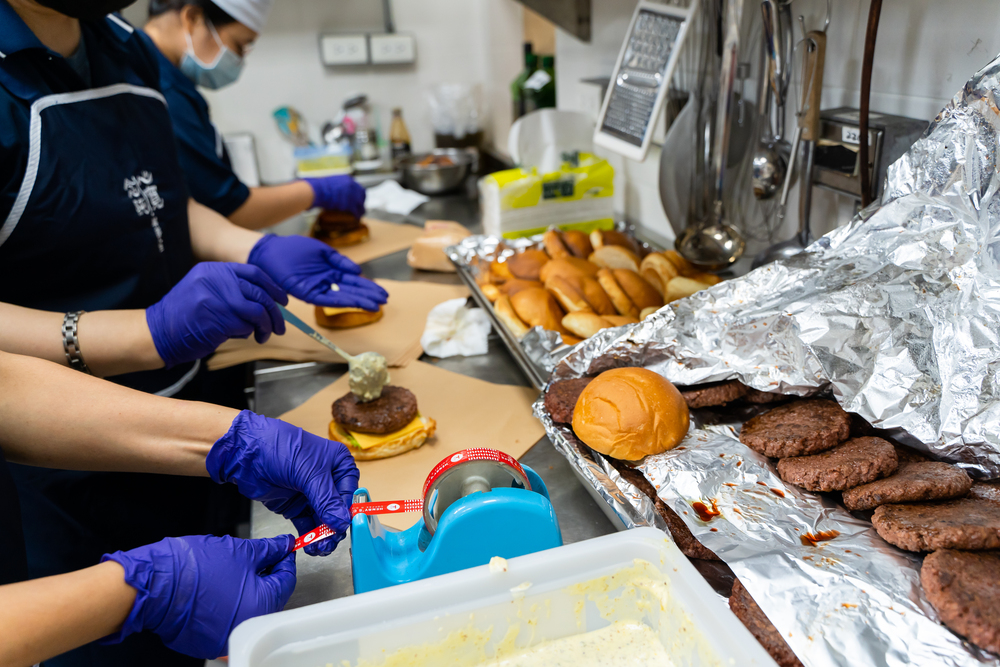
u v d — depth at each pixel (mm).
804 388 766
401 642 522
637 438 725
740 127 1213
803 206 1023
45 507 1069
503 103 2605
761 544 600
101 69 1066
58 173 961
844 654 499
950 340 699
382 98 2787
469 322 1279
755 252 1273
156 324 948
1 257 968
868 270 785
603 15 1719
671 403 758
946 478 619
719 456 722
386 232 1995
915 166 760
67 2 897
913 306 733
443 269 1651
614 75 1290
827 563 572
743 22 1163
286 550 684
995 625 475
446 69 2818
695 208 1316
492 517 569
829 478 639
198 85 1789
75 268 1031
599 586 557
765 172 1065
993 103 677
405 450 937
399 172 2525
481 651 548
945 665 481
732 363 814
